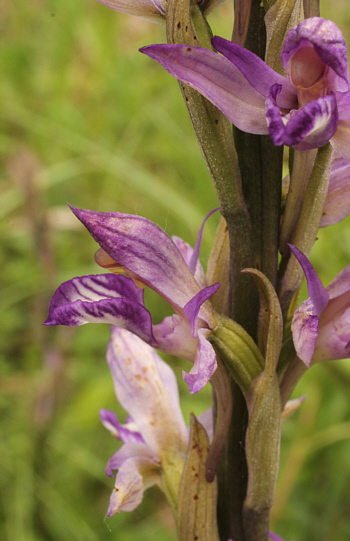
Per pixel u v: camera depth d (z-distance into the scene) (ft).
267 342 0.58
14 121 1.49
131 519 1.08
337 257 1.18
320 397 1.07
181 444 0.67
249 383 0.59
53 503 1.08
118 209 1.44
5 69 1.54
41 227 1.15
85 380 1.17
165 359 1.19
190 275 0.59
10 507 1.08
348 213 0.61
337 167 0.62
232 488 0.63
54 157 1.50
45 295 1.16
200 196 1.32
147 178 1.32
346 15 1.56
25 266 1.28
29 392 1.16
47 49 1.61
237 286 0.61
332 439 1.02
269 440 0.59
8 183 1.38
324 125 0.54
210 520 0.63
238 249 0.60
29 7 1.64
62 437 1.11
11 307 1.27
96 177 1.48
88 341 1.19
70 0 1.61
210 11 0.60
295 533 1.02
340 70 0.55
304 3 0.57
